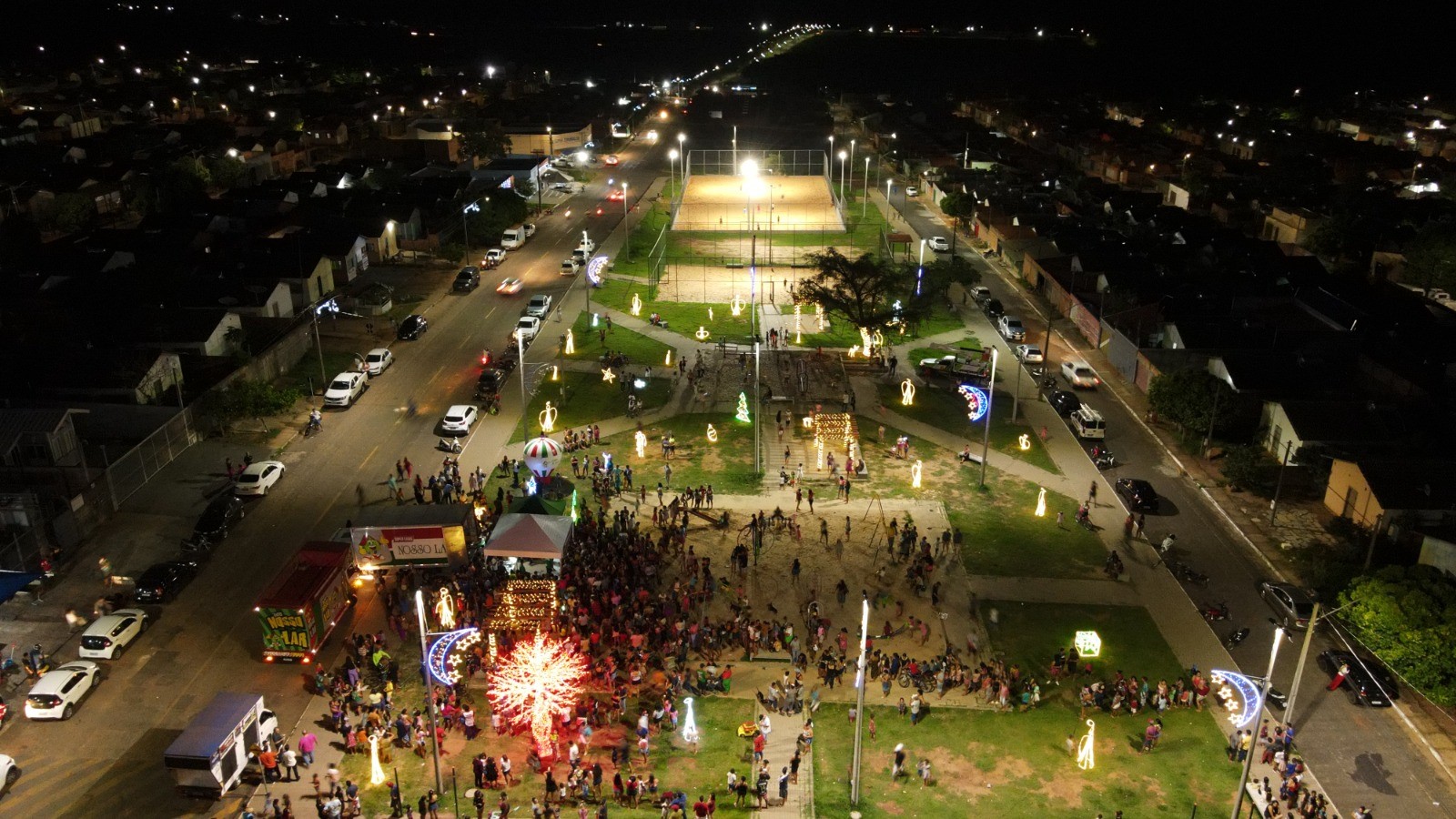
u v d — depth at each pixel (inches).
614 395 2997.0
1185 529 2292.1
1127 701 1702.8
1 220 4082.2
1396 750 1614.2
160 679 1715.1
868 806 1475.1
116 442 2524.6
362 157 6712.6
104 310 3088.1
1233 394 2659.9
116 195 4933.6
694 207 5664.4
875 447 2687.0
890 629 1870.1
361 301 3644.2
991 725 1662.2
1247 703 1692.9
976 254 4739.2
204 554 2070.6
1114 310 3484.3
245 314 3297.2
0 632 1818.4
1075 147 7313.0
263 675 1737.2
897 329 3341.5
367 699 1654.8
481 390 2898.6
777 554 2150.6
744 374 3171.8
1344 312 3403.1
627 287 4131.4
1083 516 2289.6
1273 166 6328.7
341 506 2305.6
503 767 1493.6
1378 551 2127.2
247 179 5605.3
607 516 2277.3
